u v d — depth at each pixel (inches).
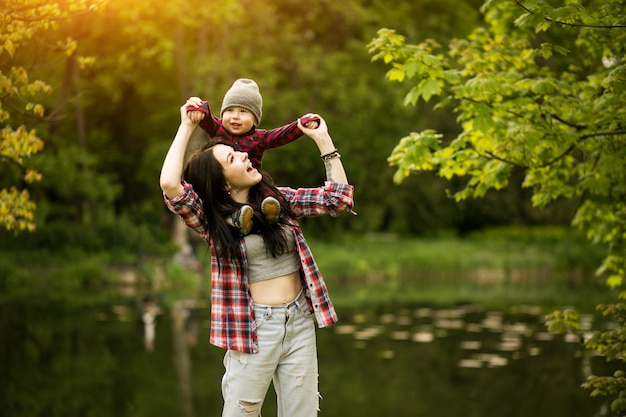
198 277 948.6
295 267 171.6
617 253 315.3
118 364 471.2
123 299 777.6
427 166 292.2
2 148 282.7
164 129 1237.7
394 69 270.1
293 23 1218.0
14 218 296.4
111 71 1089.4
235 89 170.4
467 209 1694.1
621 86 241.0
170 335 570.9
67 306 712.4
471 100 262.2
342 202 170.9
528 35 316.5
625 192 280.8
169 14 995.3
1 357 482.9
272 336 168.4
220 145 167.9
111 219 1126.4
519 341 569.6
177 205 164.1
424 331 617.6
